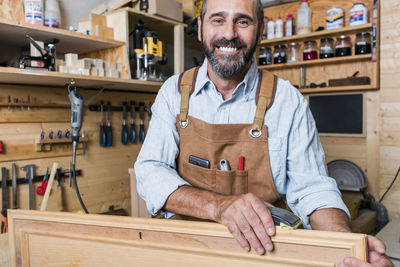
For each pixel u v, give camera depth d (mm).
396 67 2381
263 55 2889
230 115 1097
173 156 1123
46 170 1907
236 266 649
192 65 2811
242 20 983
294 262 600
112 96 2232
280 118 1059
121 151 2318
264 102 1061
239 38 987
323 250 578
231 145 1077
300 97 1082
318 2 2713
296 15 2816
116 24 1907
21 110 1788
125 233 725
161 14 2029
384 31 2414
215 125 1064
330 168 2658
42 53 1518
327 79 2701
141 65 2045
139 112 2393
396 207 2426
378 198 2516
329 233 570
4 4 1441
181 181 950
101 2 2287
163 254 702
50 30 1515
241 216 635
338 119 2648
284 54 2764
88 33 1806
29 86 1820
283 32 2848
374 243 600
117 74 1819
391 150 2434
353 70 2576
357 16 2416
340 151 2682
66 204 1996
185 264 686
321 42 2604
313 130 1084
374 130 2516
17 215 828
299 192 998
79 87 2039
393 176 2432
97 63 1722
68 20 2066
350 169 2572
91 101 2119
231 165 1081
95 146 2154
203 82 1104
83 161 2090
